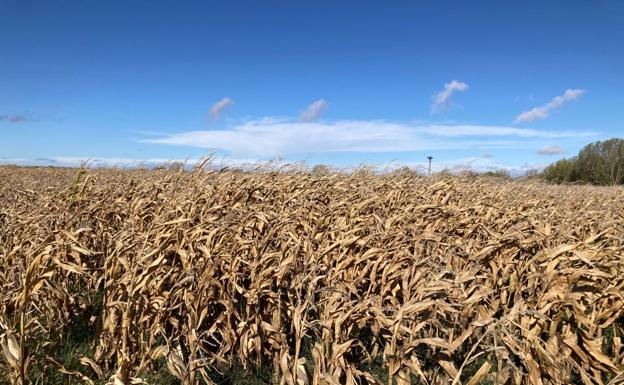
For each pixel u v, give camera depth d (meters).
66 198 7.63
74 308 5.36
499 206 7.15
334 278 4.71
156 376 4.32
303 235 5.42
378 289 4.88
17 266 5.02
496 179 11.87
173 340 4.50
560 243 5.02
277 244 5.05
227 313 4.55
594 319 4.04
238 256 4.74
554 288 3.73
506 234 4.71
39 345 4.39
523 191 10.48
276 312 4.40
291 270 4.74
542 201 9.39
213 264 4.45
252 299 4.49
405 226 5.34
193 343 4.06
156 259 4.46
